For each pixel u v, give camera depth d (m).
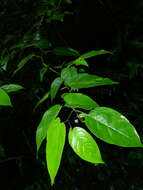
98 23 2.14
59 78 0.73
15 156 2.08
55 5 1.55
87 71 1.93
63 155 2.07
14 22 1.72
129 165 2.20
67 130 1.84
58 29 1.92
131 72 1.96
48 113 0.59
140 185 2.19
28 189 1.99
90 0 2.04
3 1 1.75
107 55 2.13
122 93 2.10
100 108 0.54
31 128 2.00
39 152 1.99
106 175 2.17
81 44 2.17
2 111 1.84
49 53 1.65
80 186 2.14
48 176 2.05
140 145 0.49
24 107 1.87
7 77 1.41
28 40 1.26
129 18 2.14
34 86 1.63
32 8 1.70
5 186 2.14
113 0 2.15
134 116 2.09
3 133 1.99
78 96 0.61
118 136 0.50
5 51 1.31
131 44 2.04
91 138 0.50
